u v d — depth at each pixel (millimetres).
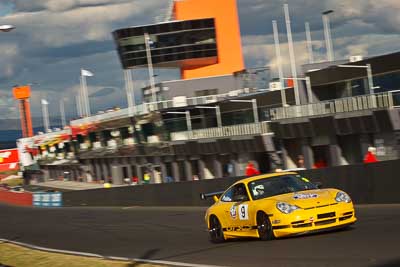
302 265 17016
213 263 19453
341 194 22141
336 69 99062
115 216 55281
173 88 156875
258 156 111812
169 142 134500
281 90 104875
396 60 87625
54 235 41938
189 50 165250
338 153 90688
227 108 131125
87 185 157500
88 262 23078
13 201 119500
